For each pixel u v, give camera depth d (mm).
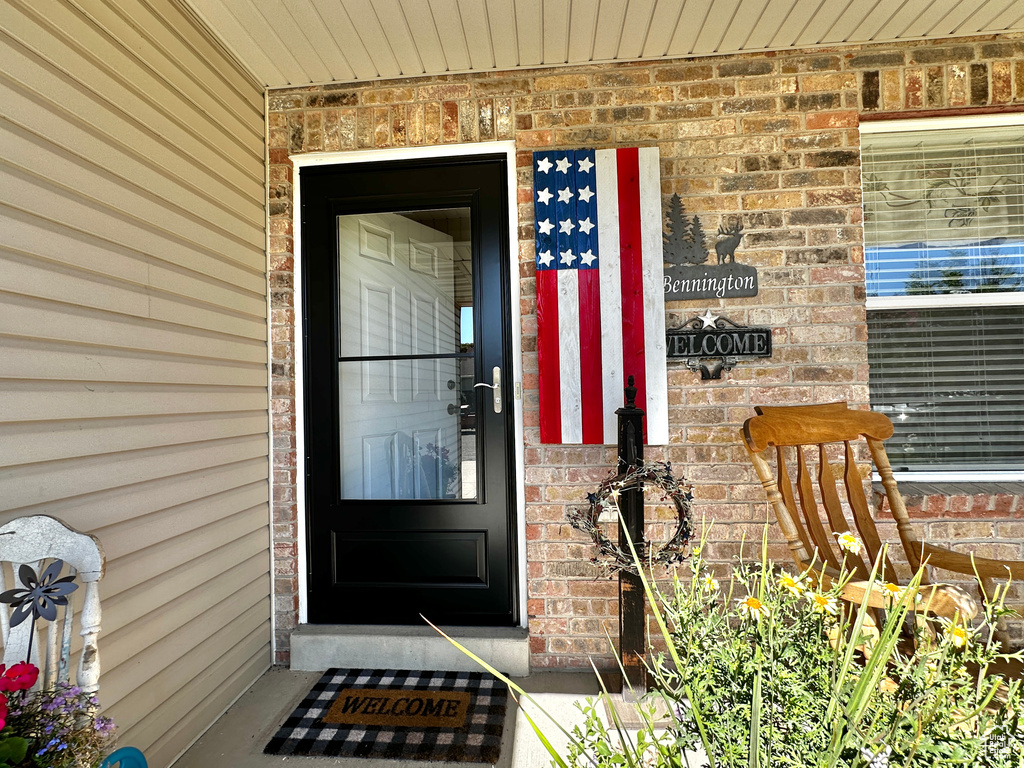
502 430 2557
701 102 2457
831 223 2416
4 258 1312
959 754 679
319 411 2617
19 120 1345
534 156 2455
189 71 2029
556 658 2436
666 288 2447
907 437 2586
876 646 756
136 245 1729
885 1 2119
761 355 2412
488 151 2557
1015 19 2254
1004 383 2570
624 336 2402
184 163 1976
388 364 2639
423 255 2623
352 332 2648
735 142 2445
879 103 2408
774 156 2436
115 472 1621
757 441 1943
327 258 2627
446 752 1911
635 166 2414
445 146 2541
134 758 1312
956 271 2568
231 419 2240
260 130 2545
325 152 2572
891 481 2055
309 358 2625
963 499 2328
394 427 2627
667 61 2463
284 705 2191
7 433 1310
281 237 2578
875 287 2594
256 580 2430
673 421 2445
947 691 758
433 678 2361
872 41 2387
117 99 1665
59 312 1452
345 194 2617
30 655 1140
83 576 1233
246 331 2377
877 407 2604
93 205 1571
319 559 2602
